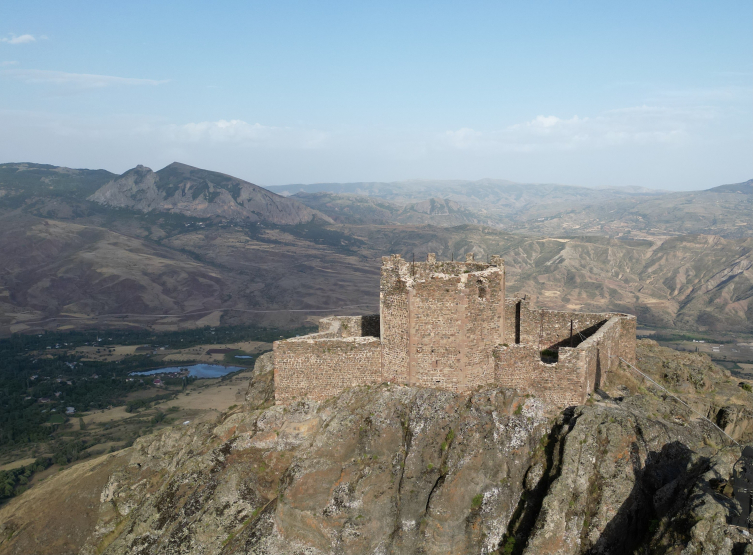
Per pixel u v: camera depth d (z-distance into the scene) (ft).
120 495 161.68
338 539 119.24
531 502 113.91
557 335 160.56
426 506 118.11
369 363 140.15
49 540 161.48
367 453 127.24
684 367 161.68
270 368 184.65
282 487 127.75
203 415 480.23
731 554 85.46
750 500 90.63
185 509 134.10
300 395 143.84
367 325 166.71
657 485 111.14
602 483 111.45
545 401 130.21
